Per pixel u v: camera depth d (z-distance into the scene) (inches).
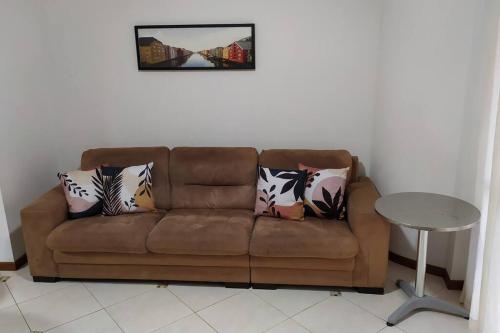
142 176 115.9
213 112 130.1
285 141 130.8
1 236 113.8
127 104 131.5
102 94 131.2
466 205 90.7
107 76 129.4
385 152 117.4
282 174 110.7
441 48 97.7
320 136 129.2
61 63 129.4
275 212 108.9
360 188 111.0
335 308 95.7
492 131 79.7
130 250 100.0
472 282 90.8
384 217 85.3
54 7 124.6
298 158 117.5
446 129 100.9
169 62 126.0
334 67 123.0
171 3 122.3
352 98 124.9
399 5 106.3
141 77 128.6
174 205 120.6
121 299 100.7
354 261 97.4
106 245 100.1
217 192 119.0
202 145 133.6
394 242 117.3
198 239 98.2
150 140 134.3
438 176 104.7
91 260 103.6
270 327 89.2
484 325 78.5
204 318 92.7
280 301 98.7
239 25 121.3
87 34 126.3
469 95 95.2
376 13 117.3
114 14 124.1
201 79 127.4
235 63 124.6
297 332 87.5
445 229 78.6
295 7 119.6
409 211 87.7
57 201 109.4
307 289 103.8
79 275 106.6
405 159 110.5
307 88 125.6
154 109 131.3
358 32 119.5
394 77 110.6
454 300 98.0
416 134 106.6
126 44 126.3
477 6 90.7
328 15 119.3
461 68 95.7
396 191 114.9
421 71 102.4
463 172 98.6
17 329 89.7
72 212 111.6
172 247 98.5
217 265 101.1
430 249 109.0
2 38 110.0
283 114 128.4
